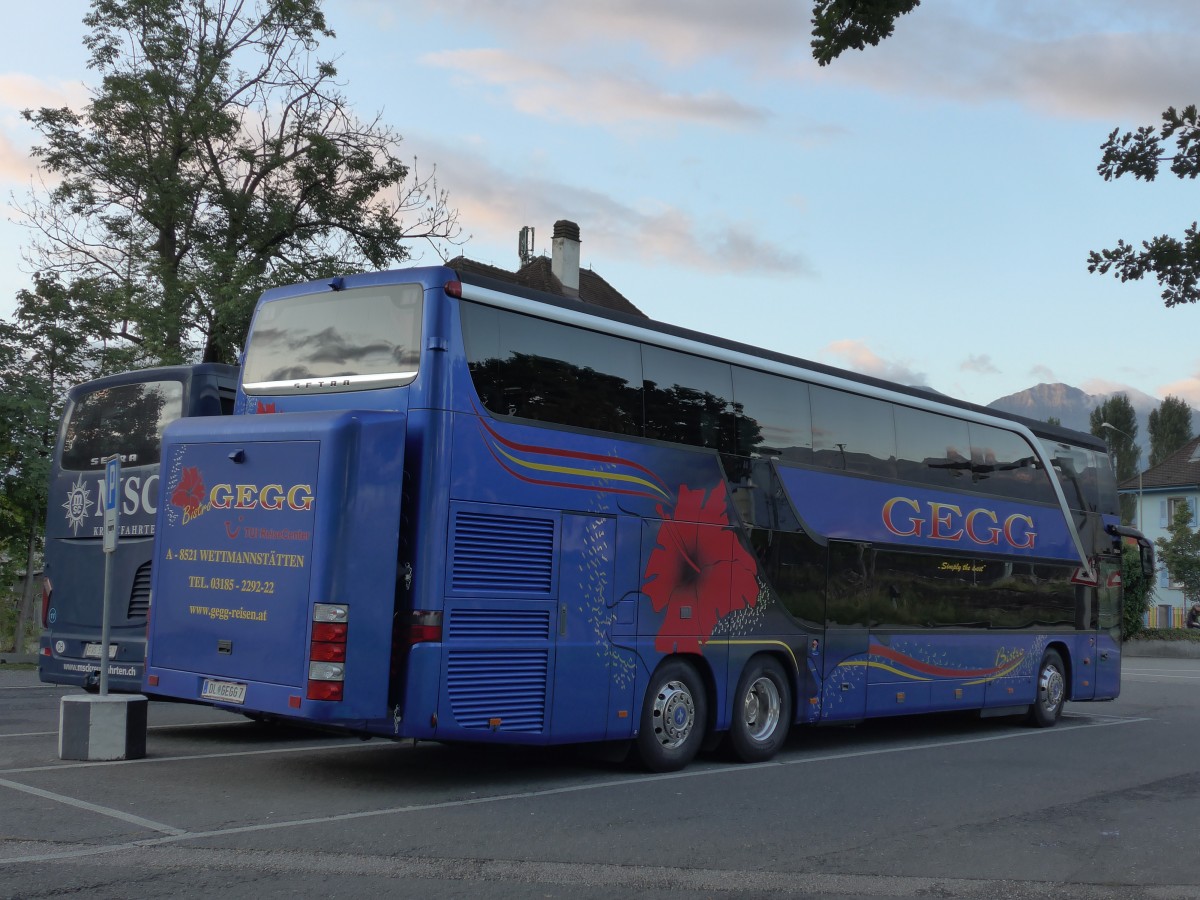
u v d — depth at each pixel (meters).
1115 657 18.78
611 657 10.63
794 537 12.82
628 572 10.84
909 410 14.88
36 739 11.59
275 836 7.56
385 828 7.98
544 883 6.70
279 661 9.13
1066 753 13.87
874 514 14.03
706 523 11.71
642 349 11.23
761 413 12.59
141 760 10.60
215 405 12.90
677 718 11.35
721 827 8.55
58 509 13.48
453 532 9.41
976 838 8.52
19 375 25.06
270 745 12.14
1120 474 93.31
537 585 10.03
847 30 7.75
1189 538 50.03
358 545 9.04
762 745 12.27
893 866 7.51
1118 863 7.87
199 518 9.81
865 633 13.74
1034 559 17.05
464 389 9.59
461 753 12.15
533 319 10.23
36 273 26.86
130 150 29.53
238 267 27.08
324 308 10.30
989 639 15.95
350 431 9.10
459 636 9.41
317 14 30.98
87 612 13.00
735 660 11.97
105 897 6.00
